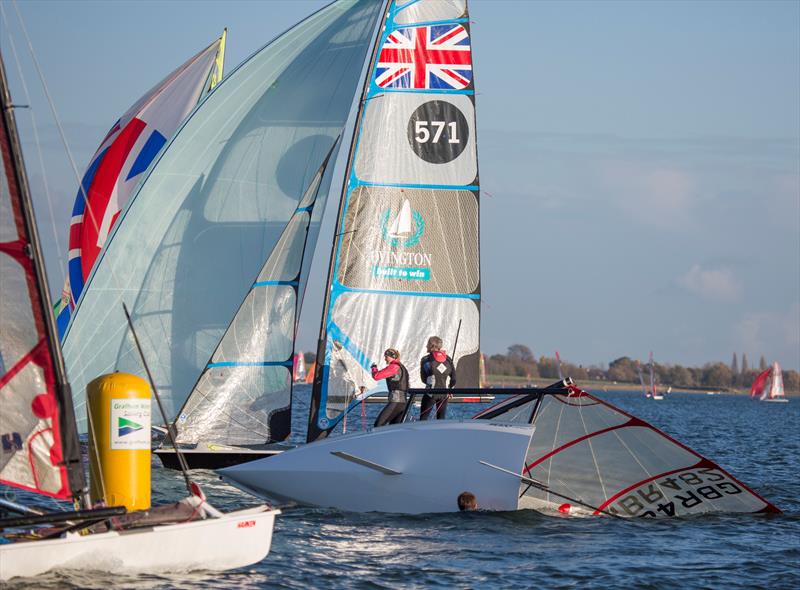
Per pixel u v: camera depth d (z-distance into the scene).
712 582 36.56
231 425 59.25
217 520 34.69
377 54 60.72
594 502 53.12
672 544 43.16
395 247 60.84
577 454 53.41
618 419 51.16
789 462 89.50
